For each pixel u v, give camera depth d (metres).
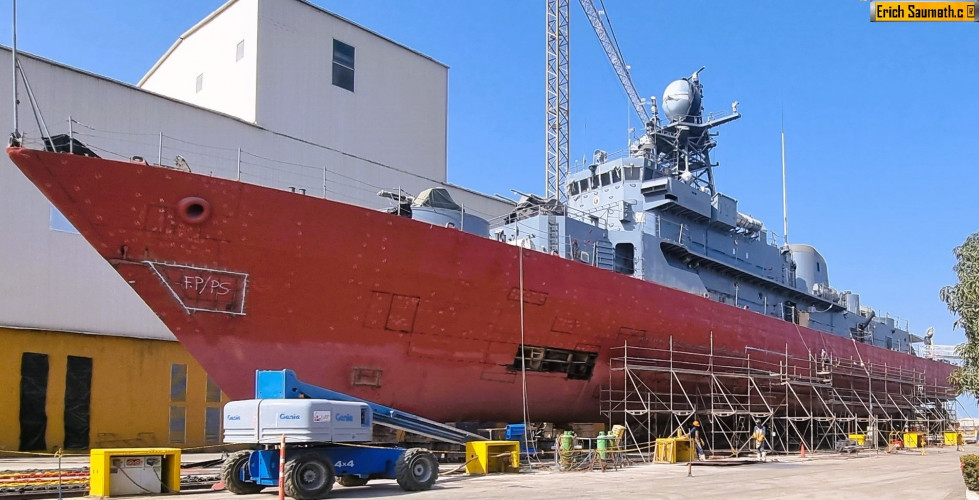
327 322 17.50
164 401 26.42
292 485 13.17
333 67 33.41
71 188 14.70
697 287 27.27
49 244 24.34
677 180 28.70
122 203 15.11
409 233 18.12
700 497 14.14
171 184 15.38
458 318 19.36
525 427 20.50
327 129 32.69
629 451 22.84
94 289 25.25
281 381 14.46
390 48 36.19
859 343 37.94
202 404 27.34
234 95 31.53
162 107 26.97
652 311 23.98
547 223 24.16
